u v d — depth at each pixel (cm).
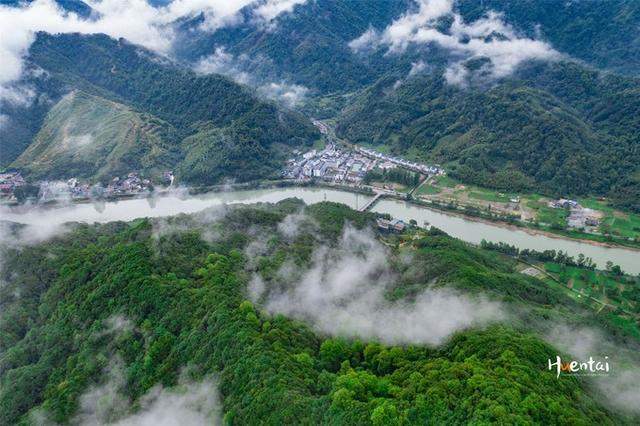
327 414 10950
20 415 14538
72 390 14375
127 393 14162
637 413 12388
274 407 11369
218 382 13000
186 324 15162
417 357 13612
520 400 10225
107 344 15538
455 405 10550
